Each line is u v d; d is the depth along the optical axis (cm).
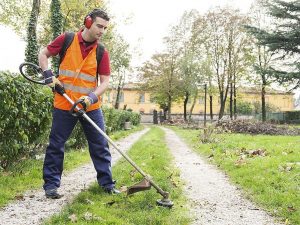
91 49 518
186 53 5078
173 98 5778
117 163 873
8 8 3017
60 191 560
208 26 4600
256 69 3566
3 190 531
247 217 468
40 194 534
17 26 3058
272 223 445
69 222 396
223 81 4625
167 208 469
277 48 3619
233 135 1928
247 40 4325
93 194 516
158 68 5772
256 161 851
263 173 721
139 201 488
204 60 4719
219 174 779
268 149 1123
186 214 467
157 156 983
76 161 884
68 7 2697
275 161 828
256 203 535
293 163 806
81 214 425
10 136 702
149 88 6109
